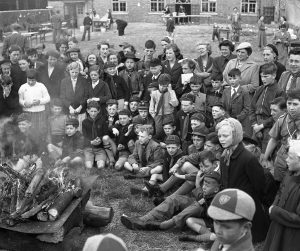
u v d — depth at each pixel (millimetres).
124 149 8117
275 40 16438
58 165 6410
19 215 4980
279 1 30953
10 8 32062
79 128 8852
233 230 2873
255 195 5121
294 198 4379
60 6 32969
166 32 28203
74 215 5352
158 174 7270
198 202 5781
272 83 6848
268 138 6715
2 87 8766
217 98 7969
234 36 23766
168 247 5449
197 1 34219
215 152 6305
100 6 34500
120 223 6074
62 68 9648
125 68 10055
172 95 8180
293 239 4352
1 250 5168
